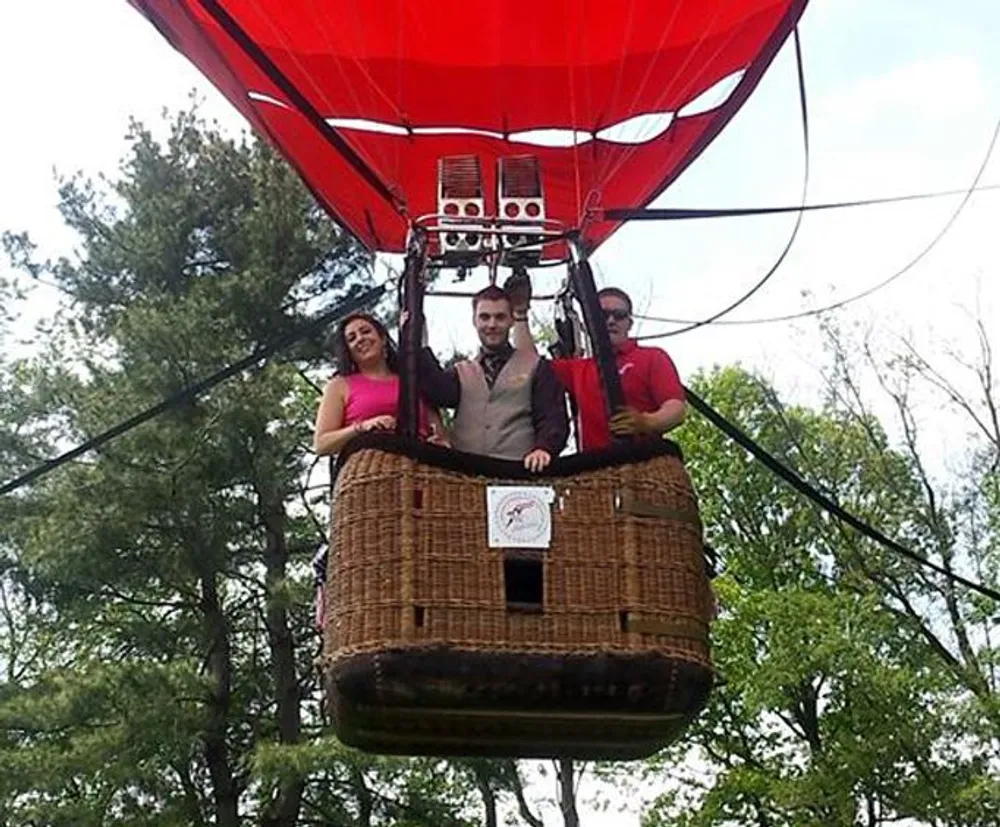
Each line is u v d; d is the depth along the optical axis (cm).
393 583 438
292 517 2006
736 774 2072
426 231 506
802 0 559
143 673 1741
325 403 500
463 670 434
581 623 441
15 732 1778
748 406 2264
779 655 1958
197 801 1853
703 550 462
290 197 2055
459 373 475
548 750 498
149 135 2111
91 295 2066
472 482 447
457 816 1986
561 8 580
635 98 626
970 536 2083
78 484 1816
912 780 2028
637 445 456
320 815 1961
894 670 1991
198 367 1836
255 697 2011
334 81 604
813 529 2220
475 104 622
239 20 569
